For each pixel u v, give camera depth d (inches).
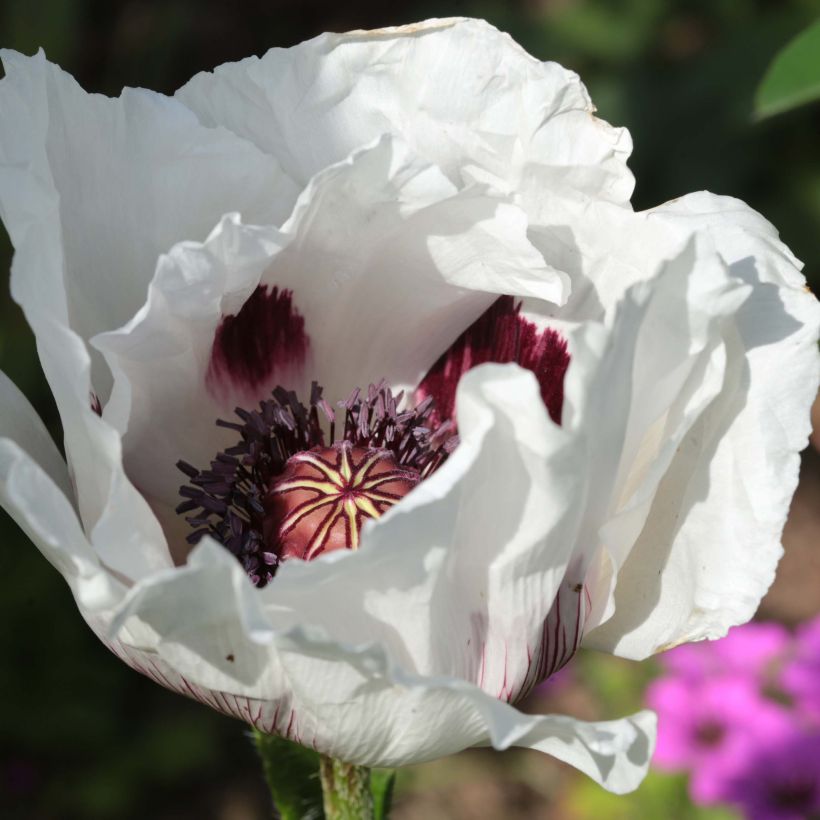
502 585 13.5
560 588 13.9
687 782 22.4
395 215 14.8
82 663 25.5
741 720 21.0
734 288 13.5
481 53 14.9
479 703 12.9
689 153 29.2
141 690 26.4
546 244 15.0
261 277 15.3
